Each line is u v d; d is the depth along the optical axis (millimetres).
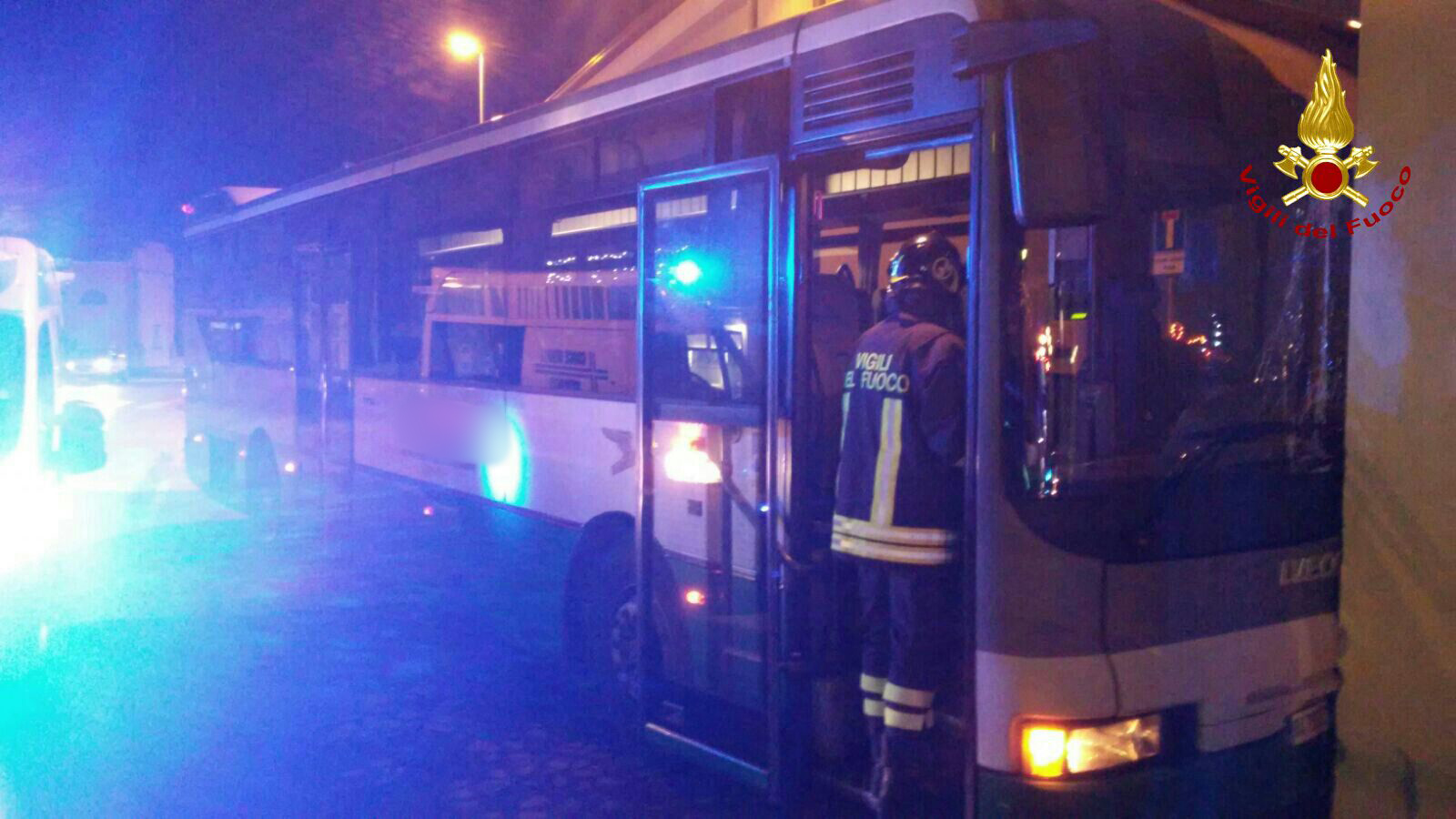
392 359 8695
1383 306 4512
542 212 6715
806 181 4637
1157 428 3771
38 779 5289
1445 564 4609
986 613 3615
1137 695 3574
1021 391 3631
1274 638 3861
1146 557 3637
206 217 13641
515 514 7062
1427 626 4637
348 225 9422
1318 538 4016
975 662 3656
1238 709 3762
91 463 5754
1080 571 3559
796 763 4672
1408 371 4570
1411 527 4598
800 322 4625
